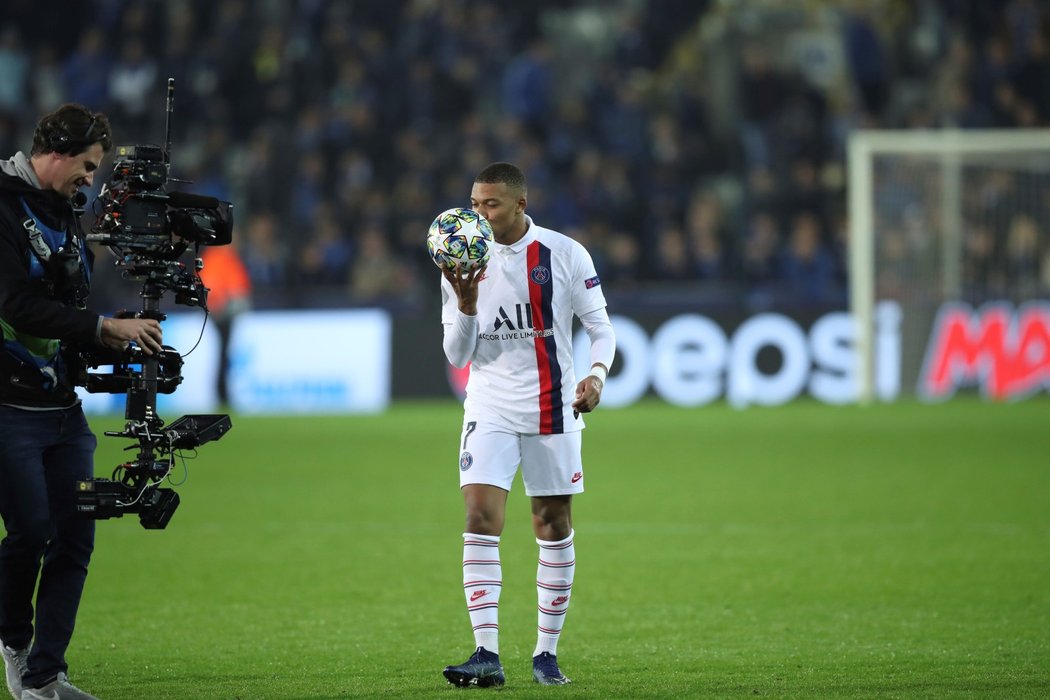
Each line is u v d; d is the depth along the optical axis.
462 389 65.94
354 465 45.00
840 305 65.38
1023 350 65.69
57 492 16.34
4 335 15.84
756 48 77.38
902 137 65.00
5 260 15.59
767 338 65.19
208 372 66.06
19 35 82.19
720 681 17.97
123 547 30.33
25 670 16.45
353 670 18.83
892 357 66.00
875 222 66.19
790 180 73.31
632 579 26.44
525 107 77.56
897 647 20.27
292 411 65.19
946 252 66.38
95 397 64.88
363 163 73.69
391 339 66.00
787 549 29.62
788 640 20.94
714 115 84.25
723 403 65.19
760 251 69.75
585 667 19.05
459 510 35.84
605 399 65.88
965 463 43.59
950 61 79.44
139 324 15.79
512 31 85.06
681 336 65.56
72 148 15.80
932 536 31.03
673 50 85.06
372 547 30.34
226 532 32.41
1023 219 66.62
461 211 17.50
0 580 16.34
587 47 87.19
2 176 15.80
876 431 52.69
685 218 73.81
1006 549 29.27
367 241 69.94
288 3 81.75
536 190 72.12
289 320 66.38
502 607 23.95
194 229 16.17
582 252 18.78
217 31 79.44
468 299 17.58
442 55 79.06
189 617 22.97
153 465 16.11
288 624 22.38
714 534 31.67
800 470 42.62
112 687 17.70
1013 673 18.33
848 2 81.75
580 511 35.28
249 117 77.69
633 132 75.50
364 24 81.06
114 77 78.44
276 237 71.56
